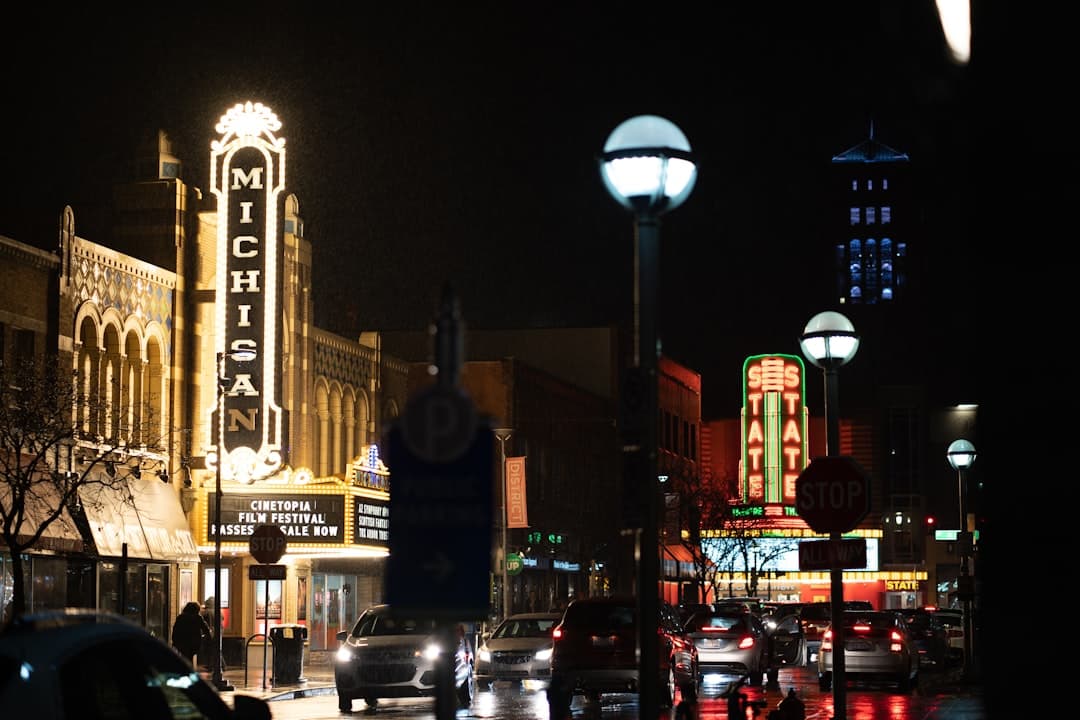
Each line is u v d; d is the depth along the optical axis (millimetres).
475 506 8570
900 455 154750
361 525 62312
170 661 10672
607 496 110000
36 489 47562
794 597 143375
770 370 136625
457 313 8836
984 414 5590
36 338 50219
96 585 51812
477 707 40125
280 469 59906
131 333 56562
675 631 39469
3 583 46281
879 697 43188
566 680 25422
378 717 37344
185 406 60125
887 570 152125
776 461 135875
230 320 59594
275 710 39875
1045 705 5188
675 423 127562
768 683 50969
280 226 59906
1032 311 5328
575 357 112562
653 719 14188
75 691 9242
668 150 15141
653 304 15156
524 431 92438
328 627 71000
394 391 81938
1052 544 5211
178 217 60125
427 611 8516
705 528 116375
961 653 67312
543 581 96625
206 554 60156
